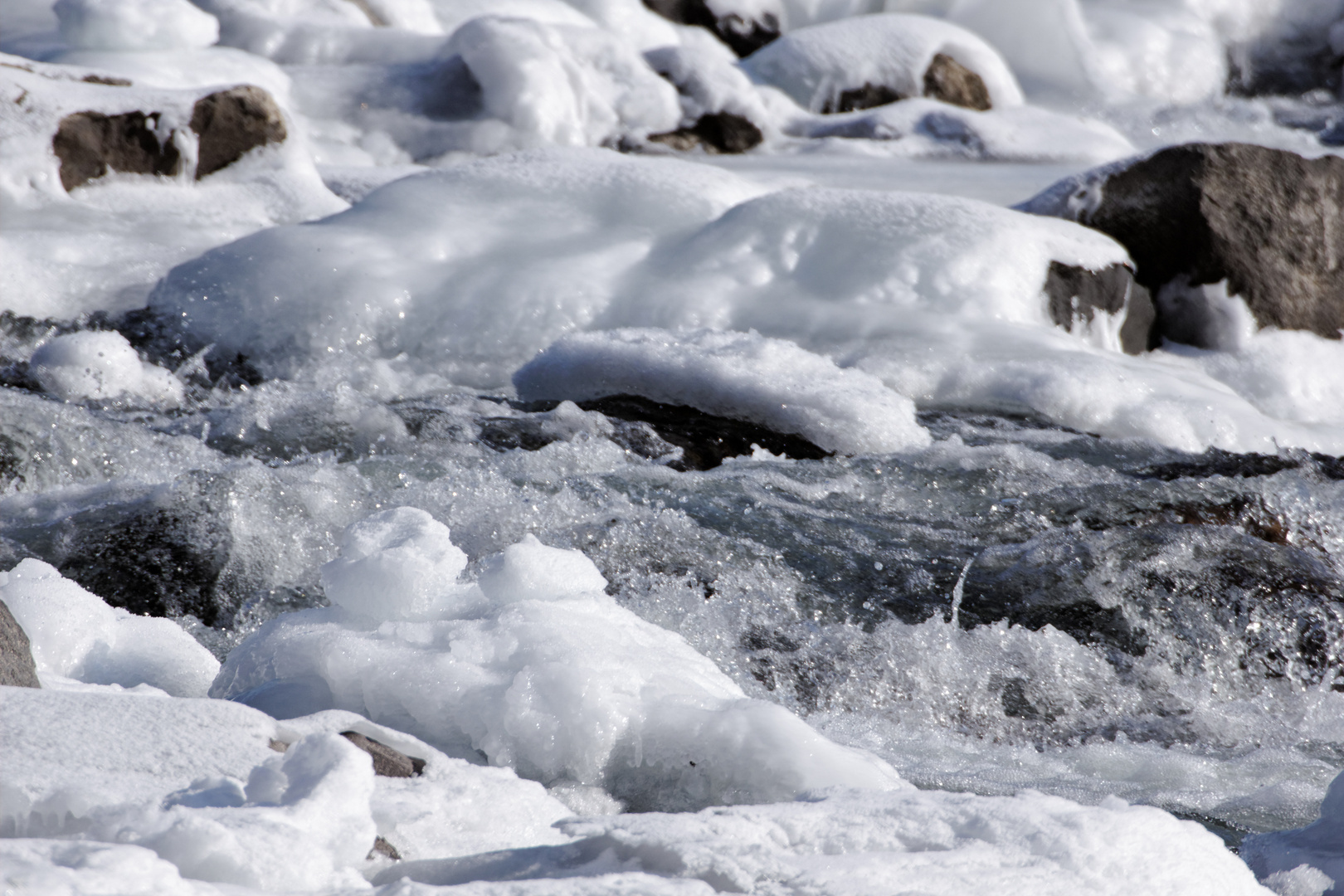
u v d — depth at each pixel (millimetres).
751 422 16781
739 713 6918
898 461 15578
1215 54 57938
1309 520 14750
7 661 6887
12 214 22922
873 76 47781
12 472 14914
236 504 12914
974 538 13492
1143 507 14391
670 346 17734
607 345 17875
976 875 4383
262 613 11859
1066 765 9469
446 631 7543
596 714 6910
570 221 21750
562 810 5984
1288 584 12031
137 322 20484
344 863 4539
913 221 20609
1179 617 11703
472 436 16359
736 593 11859
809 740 6781
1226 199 22172
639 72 42875
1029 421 17781
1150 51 56438
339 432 16594
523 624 7480
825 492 14617
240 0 41969
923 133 44906
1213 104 56094
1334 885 6480
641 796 6855
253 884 4105
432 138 38531
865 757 6895
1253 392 21359
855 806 5031
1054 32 54469
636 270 20531
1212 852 4824
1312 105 59688
